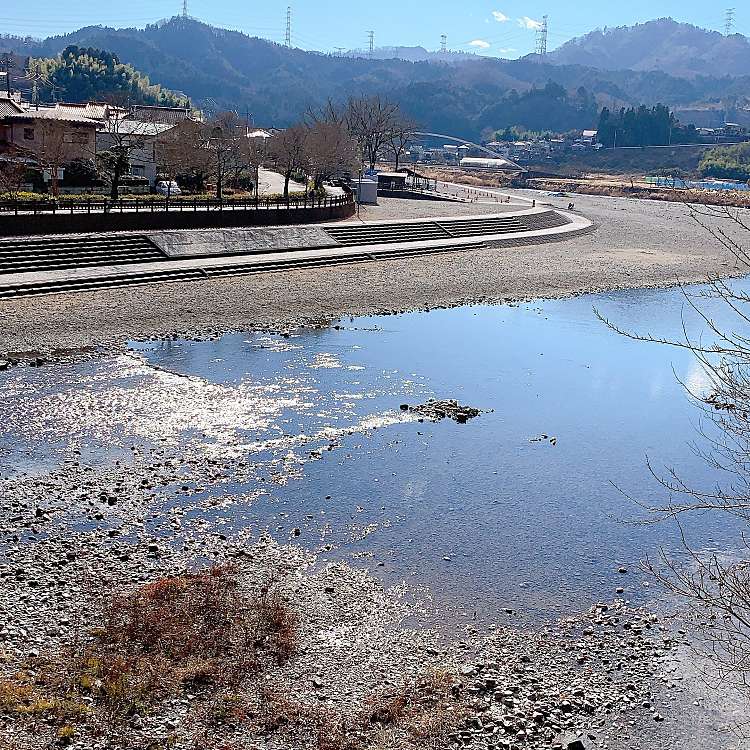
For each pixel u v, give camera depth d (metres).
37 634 16.83
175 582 19.05
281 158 95.25
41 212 55.41
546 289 57.59
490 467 27.11
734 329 48.28
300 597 18.95
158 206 66.38
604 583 20.27
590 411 33.22
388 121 176.62
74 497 23.28
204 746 14.01
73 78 176.75
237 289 49.88
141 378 33.59
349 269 59.03
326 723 14.79
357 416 31.11
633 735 14.94
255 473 25.62
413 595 19.36
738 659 17.08
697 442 30.11
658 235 93.31
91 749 13.76
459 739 14.58
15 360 34.62
